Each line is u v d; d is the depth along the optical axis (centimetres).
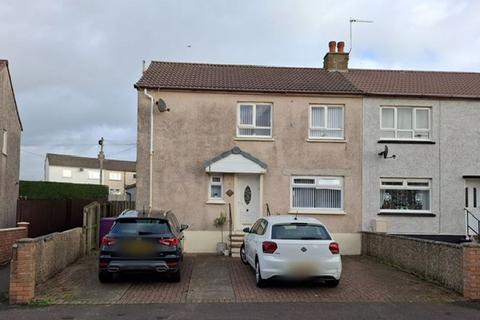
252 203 1808
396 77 2109
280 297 1049
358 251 1795
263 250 1123
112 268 1114
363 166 1828
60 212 2291
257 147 1809
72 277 1242
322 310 941
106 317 878
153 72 1955
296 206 1814
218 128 1805
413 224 1819
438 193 1836
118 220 1184
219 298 1035
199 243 1764
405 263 1396
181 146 1792
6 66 2216
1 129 2164
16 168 2561
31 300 994
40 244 1137
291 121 1825
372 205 1817
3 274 1337
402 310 950
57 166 7175
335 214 1802
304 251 1112
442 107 1864
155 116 1797
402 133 1864
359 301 1022
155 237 1139
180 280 1220
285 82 1922
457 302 1023
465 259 1066
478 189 1862
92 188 4319
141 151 1781
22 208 2045
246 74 2030
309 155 1820
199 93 1809
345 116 1838
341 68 2145
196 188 1783
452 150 1856
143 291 1093
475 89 1952
